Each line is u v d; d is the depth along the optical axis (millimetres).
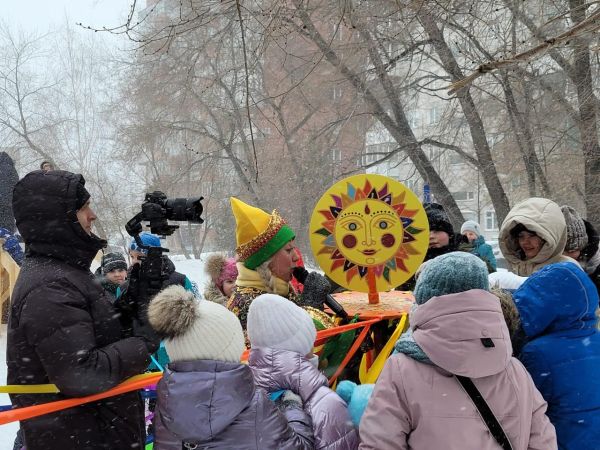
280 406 2299
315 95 16359
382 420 2059
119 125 23297
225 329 2074
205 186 23531
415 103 16844
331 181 16000
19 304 2080
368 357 3328
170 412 1952
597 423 2340
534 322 2486
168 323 2037
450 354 2012
